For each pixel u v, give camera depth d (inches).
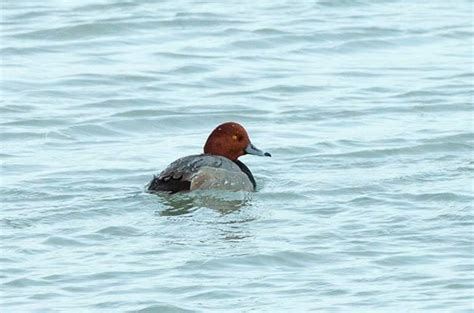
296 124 842.2
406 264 568.1
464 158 750.5
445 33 1072.8
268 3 1163.9
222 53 1019.3
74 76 955.3
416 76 959.0
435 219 627.5
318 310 517.7
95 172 722.2
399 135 801.6
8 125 834.8
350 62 1000.2
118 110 874.8
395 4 1167.6
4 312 515.8
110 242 599.5
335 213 642.2
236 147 705.6
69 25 1072.2
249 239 602.2
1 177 709.9
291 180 705.0
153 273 558.9
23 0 1160.8
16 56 1008.2
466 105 882.1
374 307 519.5
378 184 690.2
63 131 823.1
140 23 1088.8
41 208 649.6
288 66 987.9
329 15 1122.0
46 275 556.1
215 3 1160.8
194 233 613.6
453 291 534.6
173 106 885.8
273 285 545.6
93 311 515.8
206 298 530.6
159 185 672.4
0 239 601.6
